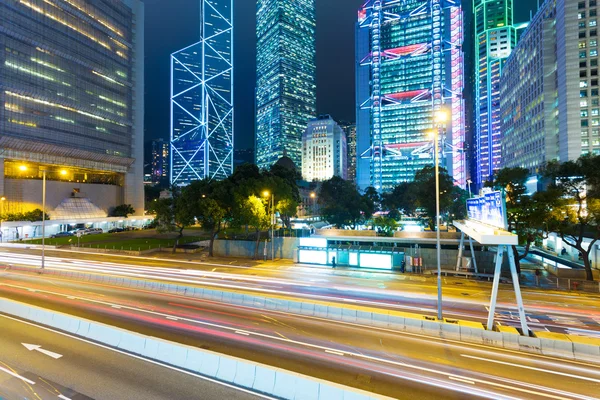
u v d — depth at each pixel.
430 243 45.34
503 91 145.25
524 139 118.69
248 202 49.47
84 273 36.53
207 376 14.27
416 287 33.88
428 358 16.73
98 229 93.56
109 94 119.06
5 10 86.50
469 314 24.94
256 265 47.00
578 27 90.81
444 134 179.88
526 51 117.06
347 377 14.46
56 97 99.31
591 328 22.36
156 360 15.77
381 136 190.75
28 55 92.25
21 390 12.93
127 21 128.38
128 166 127.31
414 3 189.75
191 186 55.53
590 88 89.19
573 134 89.88
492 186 44.09
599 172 36.38
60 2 101.00
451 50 181.62
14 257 53.34
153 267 44.50
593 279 37.41
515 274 20.16
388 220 70.75
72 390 12.99
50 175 103.25
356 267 45.62
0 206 85.75
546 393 13.52
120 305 25.69
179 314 23.45
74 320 19.42
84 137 108.62
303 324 21.62
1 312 22.83
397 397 12.93
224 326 20.98
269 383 12.98
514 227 38.84
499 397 13.09
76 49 106.31
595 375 15.27
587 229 51.09
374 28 193.88
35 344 17.53
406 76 188.75
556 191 36.44
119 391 12.95
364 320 22.45
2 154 86.44
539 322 23.52
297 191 79.44
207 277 37.75
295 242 52.69
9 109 87.81
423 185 68.56
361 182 193.25
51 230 87.88
